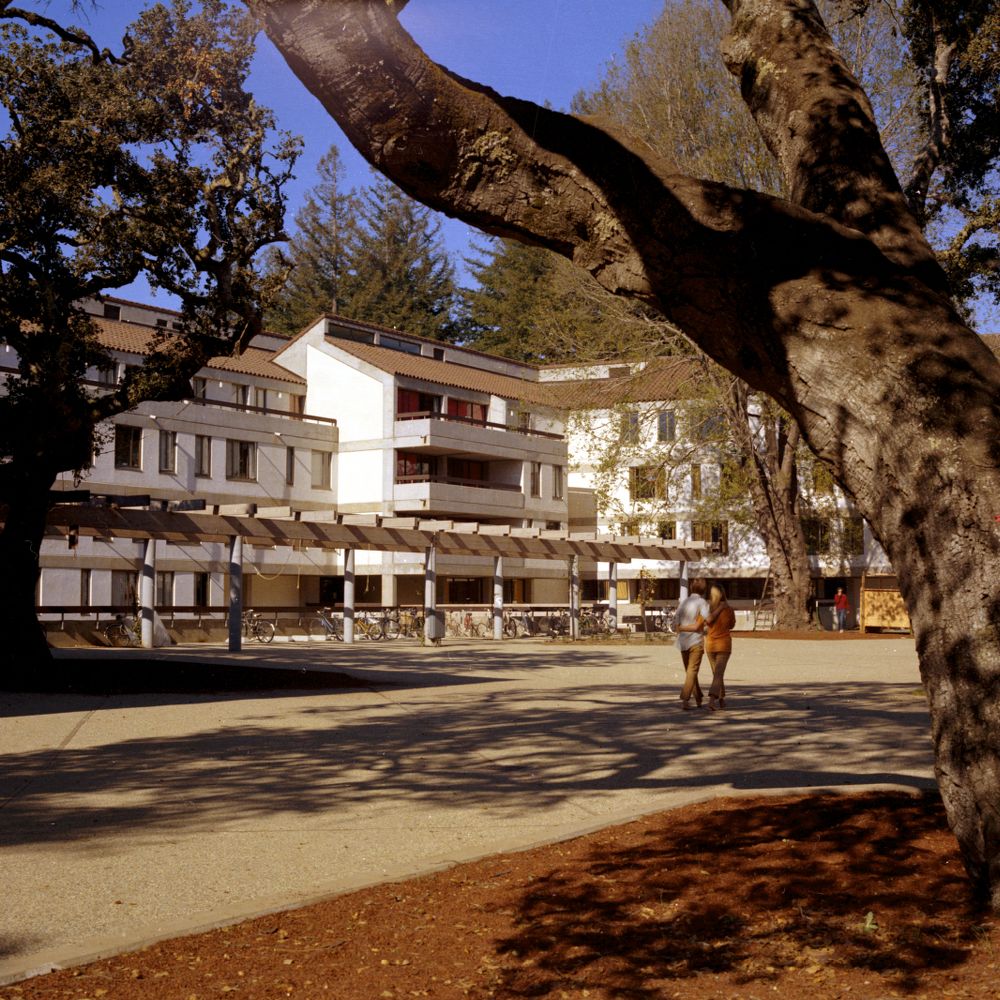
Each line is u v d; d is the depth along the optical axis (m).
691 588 15.36
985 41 13.95
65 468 19.98
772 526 43.59
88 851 6.85
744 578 56.88
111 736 12.27
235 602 29.55
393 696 17.00
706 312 5.61
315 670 21.73
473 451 54.53
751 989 4.25
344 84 5.27
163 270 19.22
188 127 18.58
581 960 4.57
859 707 15.55
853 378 5.23
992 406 5.08
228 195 18.91
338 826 7.63
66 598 42.44
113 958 4.71
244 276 19.36
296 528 30.69
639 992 4.23
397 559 52.25
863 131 6.48
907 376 5.14
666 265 5.59
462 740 12.09
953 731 5.04
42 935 5.07
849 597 56.78
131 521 26.39
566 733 12.68
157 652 28.17
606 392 39.59
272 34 5.20
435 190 5.69
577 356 37.91
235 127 18.53
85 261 18.97
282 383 53.38
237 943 4.87
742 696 17.36
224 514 28.84
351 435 54.09
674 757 10.84
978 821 5.00
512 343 68.25
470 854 6.54
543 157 5.60
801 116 6.64
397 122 5.39
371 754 11.02
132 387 19.66
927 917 5.03
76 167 18.09
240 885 6.00
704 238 5.51
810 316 5.35
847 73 6.81
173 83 18.00
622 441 40.47
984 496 4.93
